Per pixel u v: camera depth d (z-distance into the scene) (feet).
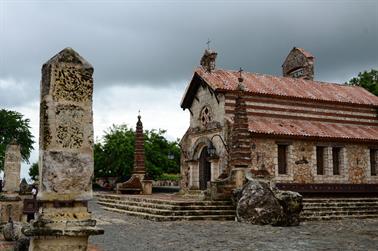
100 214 86.43
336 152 116.16
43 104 25.45
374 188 117.60
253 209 70.08
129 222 71.36
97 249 42.63
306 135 108.37
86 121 25.85
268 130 104.68
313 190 108.88
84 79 26.04
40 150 25.49
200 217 74.74
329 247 47.01
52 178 24.81
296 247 46.60
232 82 113.09
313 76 140.77
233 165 81.51
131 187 124.16
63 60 25.67
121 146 172.35
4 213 59.06
